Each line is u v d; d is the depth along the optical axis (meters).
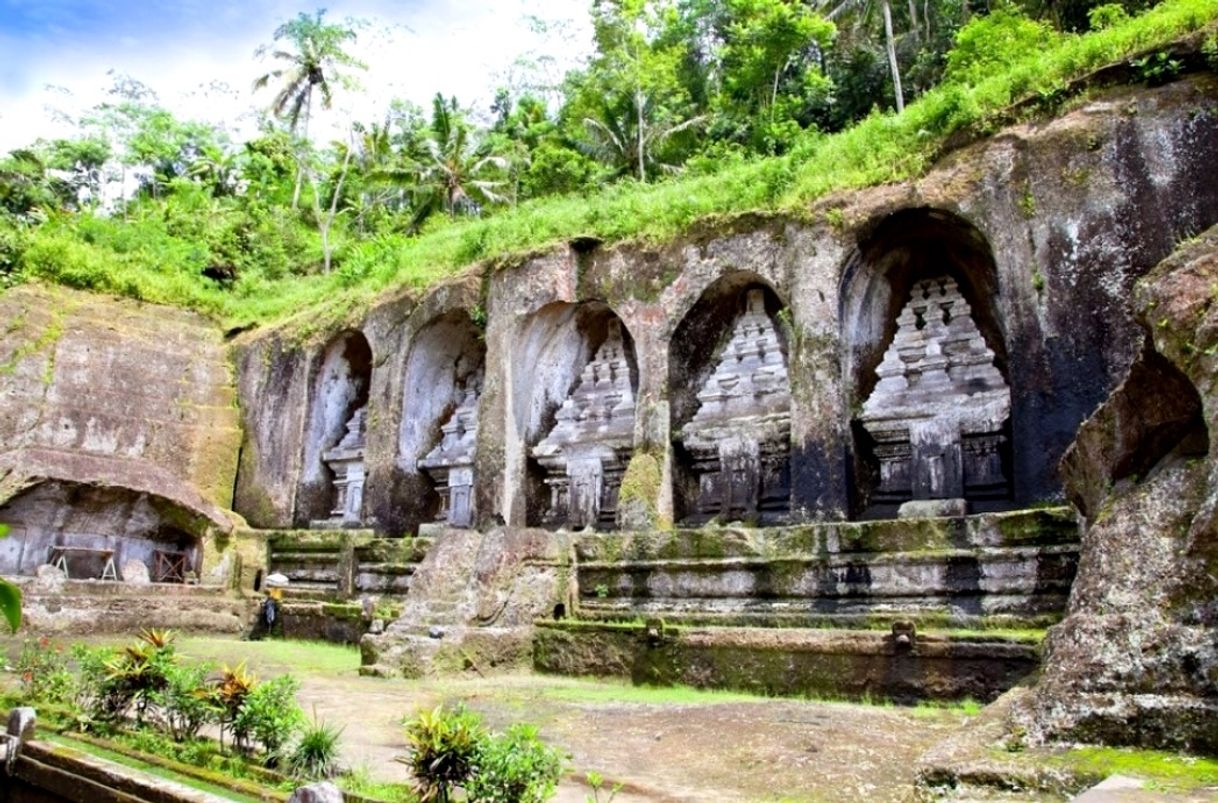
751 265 16.03
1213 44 12.02
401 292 21.36
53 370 21.55
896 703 9.86
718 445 16.67
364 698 10.52
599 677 12.38
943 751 6.08
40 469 18.66
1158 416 7.28
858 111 36.88
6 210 36.12
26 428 20.73
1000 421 13.90
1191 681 5.76
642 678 11.91
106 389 22.14
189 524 20.14
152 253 28.58
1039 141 13.14
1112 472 7.70
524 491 18.84
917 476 14.47
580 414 19.19
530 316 18.80
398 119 47.00
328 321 22.64
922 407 14.52
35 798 6.69
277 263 36.88
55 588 17.45
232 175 49.62
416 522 20.67
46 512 19.16
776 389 16.41
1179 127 12.08
